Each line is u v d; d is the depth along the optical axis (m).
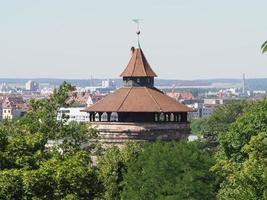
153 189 168.88
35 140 135.12
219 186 164.50
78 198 122.25
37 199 119.38
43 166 125.56
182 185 164.38
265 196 94.44
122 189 180.75
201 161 167.50
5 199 118.12
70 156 143.38
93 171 128.62
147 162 172.88
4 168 129.12
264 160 103.56
